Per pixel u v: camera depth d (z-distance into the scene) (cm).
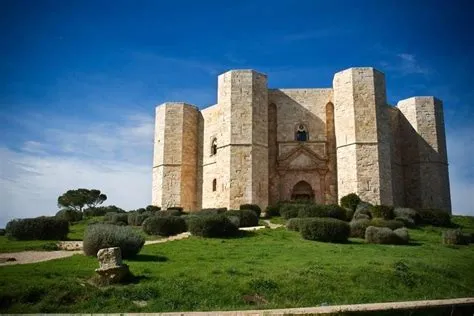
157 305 1125
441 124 4538
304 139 4344
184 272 1369
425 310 1132
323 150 4256
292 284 1311
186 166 4691
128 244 1631
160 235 2458
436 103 4541
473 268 1780
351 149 3838
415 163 4438
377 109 3894
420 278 1503
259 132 4084
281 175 4256
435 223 3269
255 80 4153
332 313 1053
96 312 1080
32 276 1264
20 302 1104
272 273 1401
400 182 4450
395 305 1141
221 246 1997
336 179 4194
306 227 2266
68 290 1157
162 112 4825
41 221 2303
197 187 4722
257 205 3669
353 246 2116
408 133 4547
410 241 2416
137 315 1037
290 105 4409
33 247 1958
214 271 1388
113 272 1238
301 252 1859
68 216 3769
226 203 3944
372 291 1348
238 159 3966
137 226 2981
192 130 4825
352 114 3888
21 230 2277
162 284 1238
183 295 1185
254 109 4084
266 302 1209
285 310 1077
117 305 1115
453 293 1435
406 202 4453
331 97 4362
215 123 4609
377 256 1816
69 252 1842
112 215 3509
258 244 2080
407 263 1658
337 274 1427
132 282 1261
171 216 2589
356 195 3609
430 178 4347
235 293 1220
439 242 2450
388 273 1482
